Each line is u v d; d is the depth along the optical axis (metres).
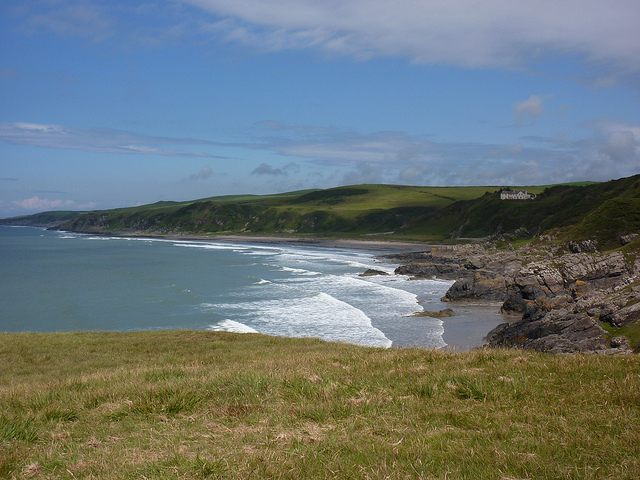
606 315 32.72
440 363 10.81
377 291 67.06
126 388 9.59
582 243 74.19
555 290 54.59
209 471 5.26
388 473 5.09
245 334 30.61
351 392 8.62
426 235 198.25
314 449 5.82
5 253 141.25
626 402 7.13
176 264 107.69
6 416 7.58
